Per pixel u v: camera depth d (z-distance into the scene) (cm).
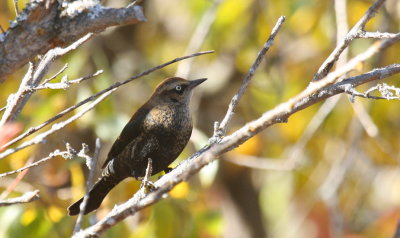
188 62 1202
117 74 1448
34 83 686
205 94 1567
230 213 1698
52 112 1081
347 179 1449
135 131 999
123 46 1487
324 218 1462
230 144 525
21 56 587
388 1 1418
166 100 1012
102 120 1107
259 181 1702
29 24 579
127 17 568
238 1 1366
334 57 688
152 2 1586
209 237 1285
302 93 513
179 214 1105
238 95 742
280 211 1644
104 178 1012
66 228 1070
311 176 1389
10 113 629
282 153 1443
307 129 1205
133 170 1010
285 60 1495
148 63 1470
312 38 1457
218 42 1447
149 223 1073
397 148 1366
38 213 1018
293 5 1389
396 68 692
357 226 1481
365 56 504
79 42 615
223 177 1652
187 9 1517
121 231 1087
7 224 1008
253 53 1468
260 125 516
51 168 1063
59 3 581
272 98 1474
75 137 1199
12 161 1030
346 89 662
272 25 1432
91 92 1138
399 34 661
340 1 970
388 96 643
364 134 1346
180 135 1016
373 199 1563
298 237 1550
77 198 1043
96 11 575
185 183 1072
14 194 1016
